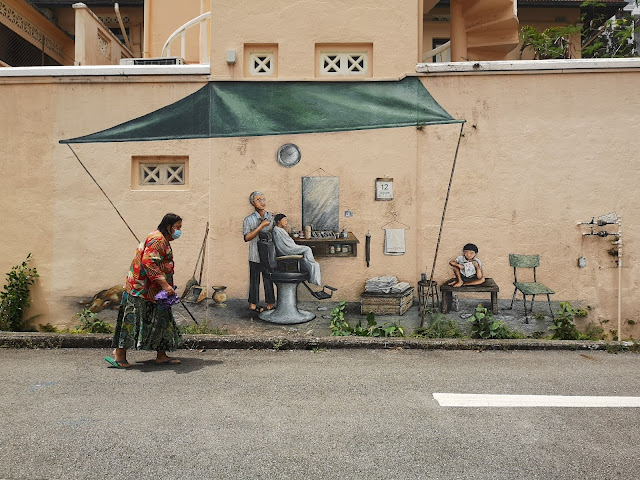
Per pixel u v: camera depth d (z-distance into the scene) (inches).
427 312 284.7
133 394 190.9
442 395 192.5
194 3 472.1
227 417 169.8
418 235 285.3
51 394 190.2
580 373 222.4
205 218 288.4
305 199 286.4
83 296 292.5
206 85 288.2
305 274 286.2
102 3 605.9
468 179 283.9
